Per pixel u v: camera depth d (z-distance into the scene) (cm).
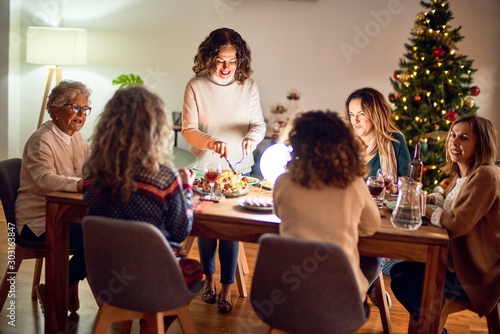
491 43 547
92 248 229
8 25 547
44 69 577
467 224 256
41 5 569
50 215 275
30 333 298
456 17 547
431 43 484
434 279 245
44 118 585
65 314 288
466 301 273
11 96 562
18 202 303
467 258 271
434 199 297
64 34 536
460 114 486
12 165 310
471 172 275
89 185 237
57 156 301
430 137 482
